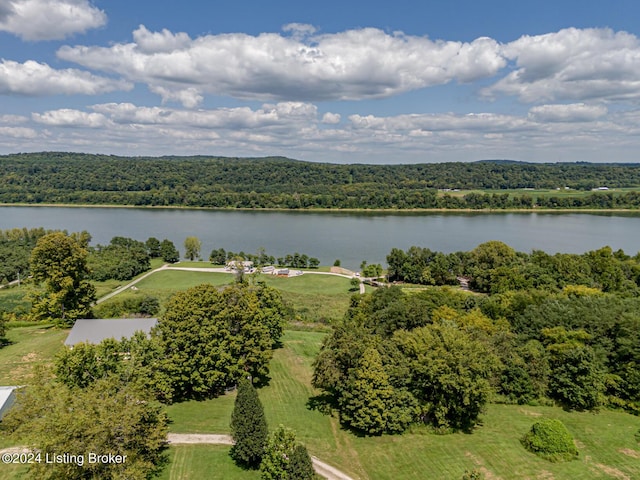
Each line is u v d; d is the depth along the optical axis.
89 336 52.62
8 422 27.34
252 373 49.78
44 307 62.62
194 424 38.88
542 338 48.72
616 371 43.72
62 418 25.73
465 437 36.97
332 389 43.59
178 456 33.78
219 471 32.16
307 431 38.75
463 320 54.34
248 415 32.38
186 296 44.88
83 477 26.22
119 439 27.64
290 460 28.88
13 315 74.75
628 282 86.69
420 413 38.72
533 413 41.22
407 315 57.31
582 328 47.75
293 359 56.78
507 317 58.59
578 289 70.75
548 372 43.94
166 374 41.44
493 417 40.47
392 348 41.25
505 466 32.62
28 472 27.88
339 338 41.16
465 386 36.22
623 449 34.72
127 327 54.72
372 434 38.31
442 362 37.38
